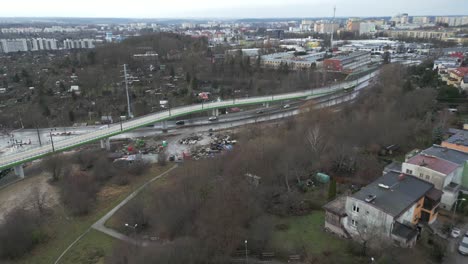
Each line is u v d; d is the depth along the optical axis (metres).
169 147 142.12
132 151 137.62
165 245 70.69
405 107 137.00
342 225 72.31
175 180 101.81
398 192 71.25
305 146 112.19
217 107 176.50
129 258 68.44
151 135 158.50
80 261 74.19
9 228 81.00
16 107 193.12
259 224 75.25
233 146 128.38
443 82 173.62
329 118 137.00
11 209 97.50
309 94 198.50
